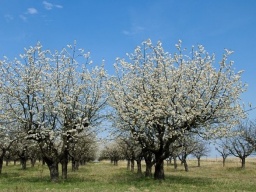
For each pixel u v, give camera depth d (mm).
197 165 90000
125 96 33812
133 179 35219
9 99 33062
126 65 34562
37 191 23625
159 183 30297
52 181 32281
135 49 34312
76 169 65312
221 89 31797
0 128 33875
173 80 32531
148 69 33906
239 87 31938
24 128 33469
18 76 33625
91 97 35094
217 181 34938
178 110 31203
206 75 32031
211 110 31609
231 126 32469
